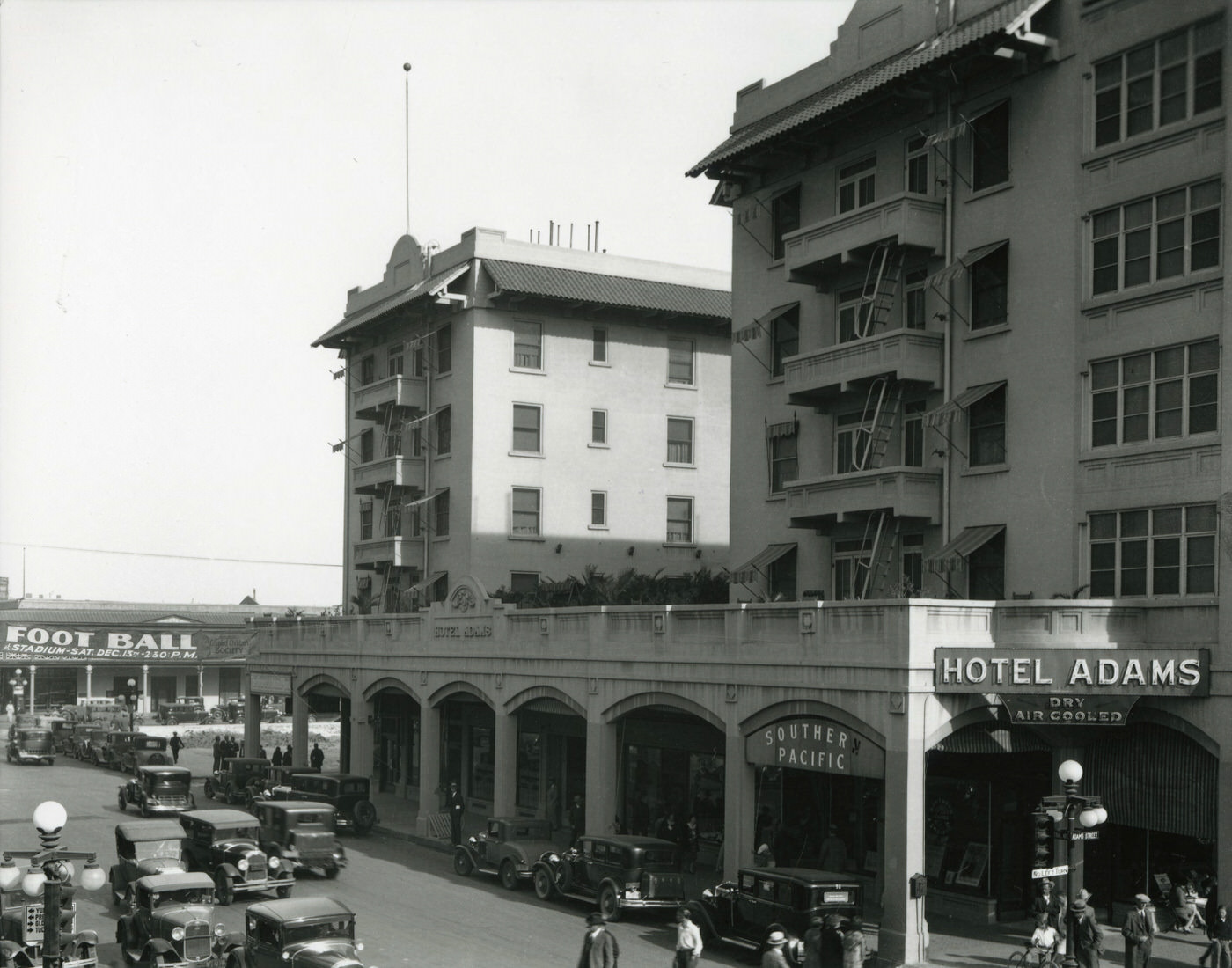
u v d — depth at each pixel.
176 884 25.38
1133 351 28.95
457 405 53.25
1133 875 29.02
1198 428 27.70
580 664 36.28
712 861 36.66
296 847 34.03
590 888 30.69
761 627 30.34
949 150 33.56
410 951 26.05
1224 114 27.25
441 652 43.38
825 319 37.62
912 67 32.41
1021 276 31.62
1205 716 25.58
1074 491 29.91
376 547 55.81
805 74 39.25
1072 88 30.58
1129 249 29.31
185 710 92.69
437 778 43.81
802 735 29.00
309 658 53.59
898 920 25.83
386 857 38.91
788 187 39.19
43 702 95.06
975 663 26.17
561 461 53.53
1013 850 29.92
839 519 34.97
